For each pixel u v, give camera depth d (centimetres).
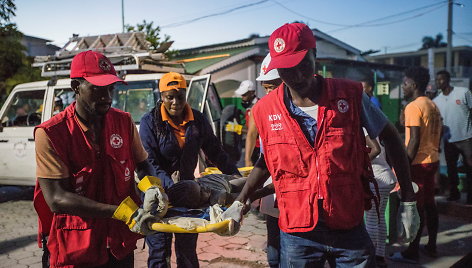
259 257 402
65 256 193
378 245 366
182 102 279
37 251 442
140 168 236
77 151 192
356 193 190
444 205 564
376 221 361
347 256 192
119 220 202
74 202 182
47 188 185
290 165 190
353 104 188
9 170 679
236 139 607
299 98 192
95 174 197
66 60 642
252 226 517
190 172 289
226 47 1892
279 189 197
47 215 204
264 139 198
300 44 181
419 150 391
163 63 697
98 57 195
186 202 233
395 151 203
